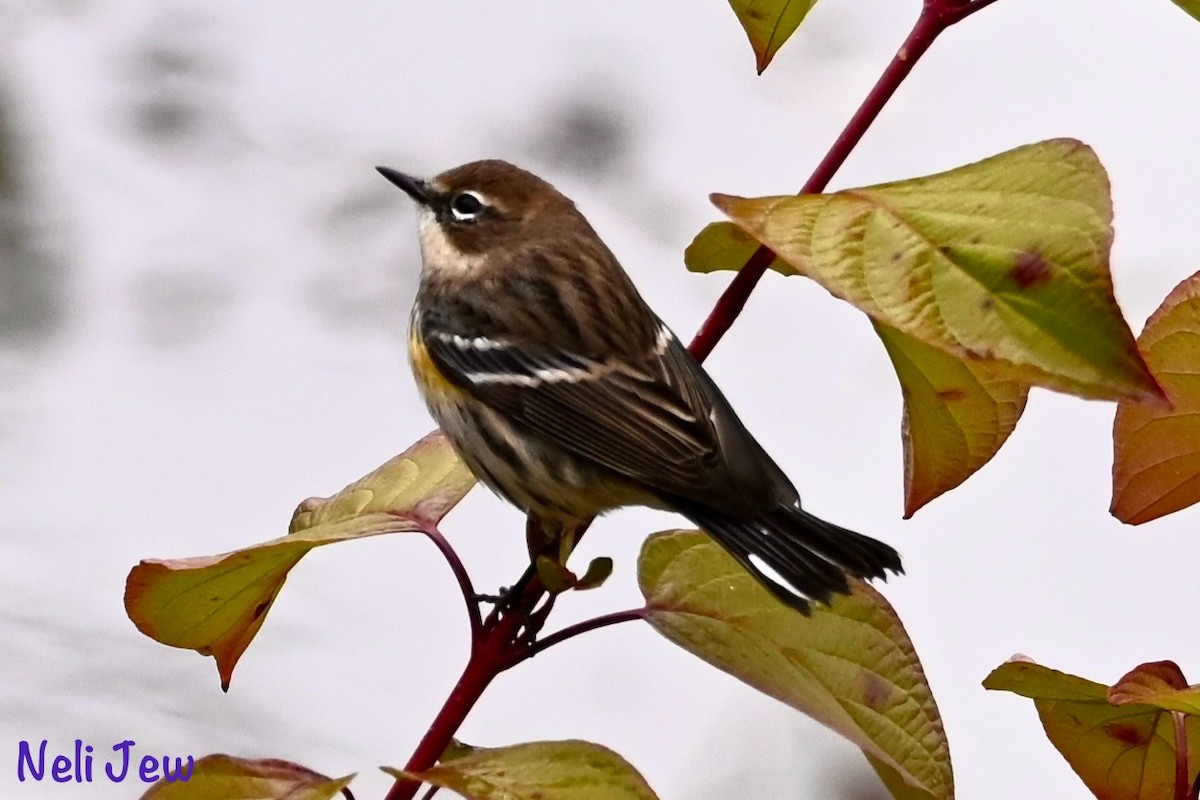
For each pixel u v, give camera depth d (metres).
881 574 7.13
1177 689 6.13
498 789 5.93
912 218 5.51
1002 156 5.63
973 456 6.53
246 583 6.92
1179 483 6.57
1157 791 6.82
